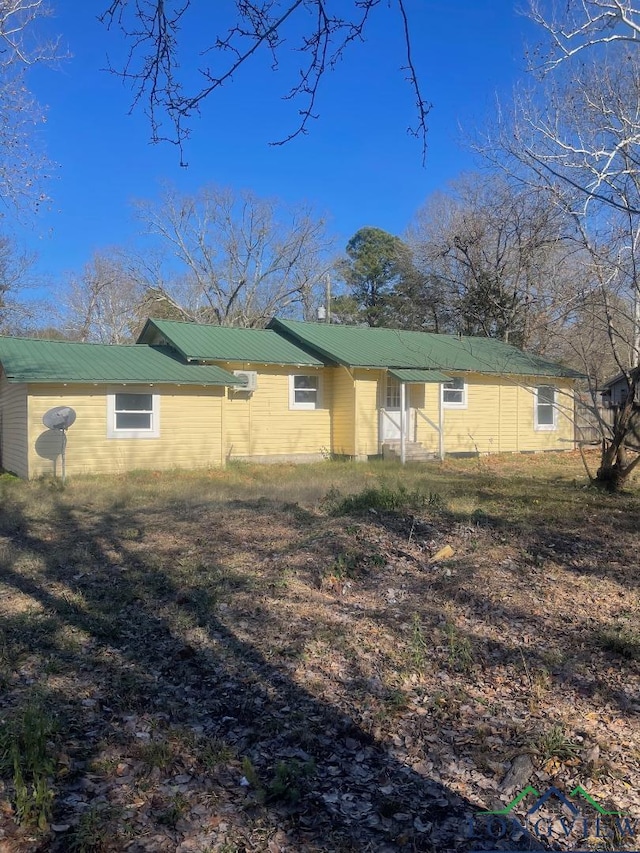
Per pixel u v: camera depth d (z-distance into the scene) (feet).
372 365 61.31
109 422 52.31
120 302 146.10
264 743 12.32
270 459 62.23
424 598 20.08
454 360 68.59
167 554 25.07
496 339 84.74
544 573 22.57
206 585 21.12
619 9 30.89
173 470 53.72
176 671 15.23
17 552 25.48
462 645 16.60
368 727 12.91
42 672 14.90
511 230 85.56
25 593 20.56
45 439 49.65
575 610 19.44
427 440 68.33
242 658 15.90
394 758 11.96
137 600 19.93
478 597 20.01
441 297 107.04
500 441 73.56
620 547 26.05
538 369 70.44
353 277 157.58
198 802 10.39
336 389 65.21
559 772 11.62
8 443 58.39
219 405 57.00
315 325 71.61
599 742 12.59
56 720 12.35
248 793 10.72
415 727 12.98
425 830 10.00
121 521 31.83
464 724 13.16
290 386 63.21
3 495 40.60
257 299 146.20
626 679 15.25
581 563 23.80
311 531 27.66
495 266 86.58
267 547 25.73
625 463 41.98
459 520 28.94
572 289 41.34
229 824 9.90
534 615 18.93
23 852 9.10
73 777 10.91
